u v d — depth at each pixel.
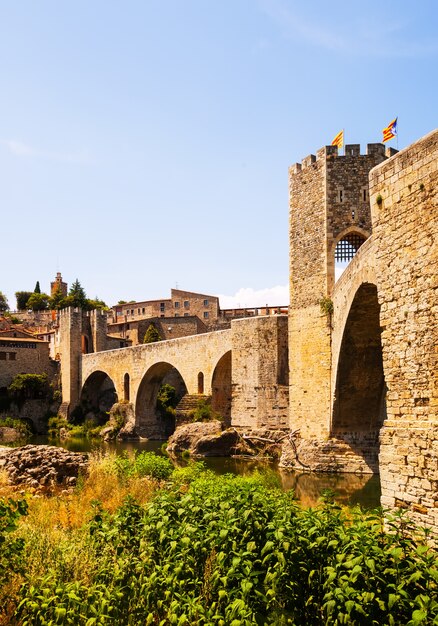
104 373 89.25
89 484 24.64
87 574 12.12
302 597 10.22
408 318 16.47
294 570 10.27
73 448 63.72
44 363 98.94
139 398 77.31
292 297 42.97
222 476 29.14
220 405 61.78
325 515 11.91
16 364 96.00
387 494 16.28
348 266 32.91
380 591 9.36
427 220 15.79
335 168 40.72
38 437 84.69
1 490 22.77
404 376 16.55
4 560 11.86
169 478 28.44
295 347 42.44
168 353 70.81
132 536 13.11
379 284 17.95
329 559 10.18
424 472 14.93
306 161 42.59
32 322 140.62
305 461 39.50
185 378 66.94
